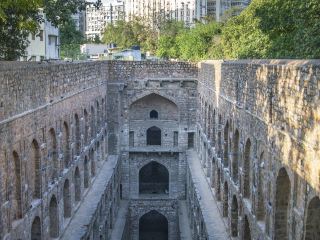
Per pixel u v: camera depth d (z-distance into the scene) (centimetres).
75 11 3525
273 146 2192
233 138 3150
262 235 2375
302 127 1819
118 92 5522
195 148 5747
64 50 8656
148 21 12300
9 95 2203
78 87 3719
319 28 2952
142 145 5900
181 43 7906
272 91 2217
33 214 2569
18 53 3228
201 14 15262
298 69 1861
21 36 3134
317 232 1792
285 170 2100
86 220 3400
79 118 3769
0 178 2097
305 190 1789
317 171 1667
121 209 5394
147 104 5831
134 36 11388
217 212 3712
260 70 2422
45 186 2784
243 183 2827
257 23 4612
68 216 3362
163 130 5869
